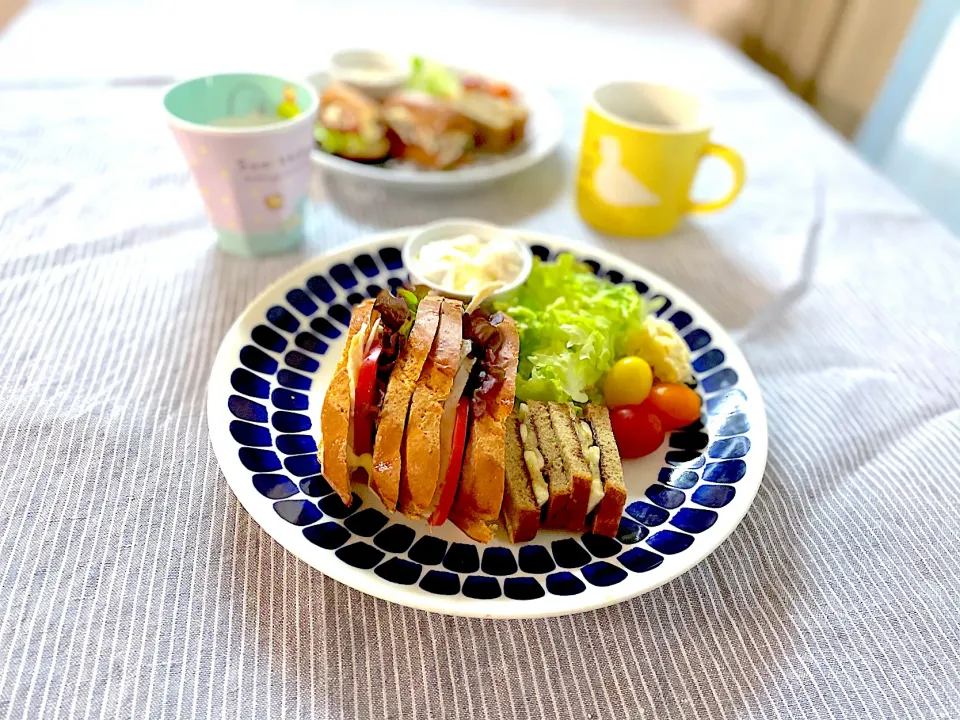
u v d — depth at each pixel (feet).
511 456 0.93
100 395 1.00
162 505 0.88
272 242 1.29
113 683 0.71
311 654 0.76
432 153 1.57
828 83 2.56
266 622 0.78
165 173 1.50
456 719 0.72
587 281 1.21
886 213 1.64
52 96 1.68
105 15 2.09
